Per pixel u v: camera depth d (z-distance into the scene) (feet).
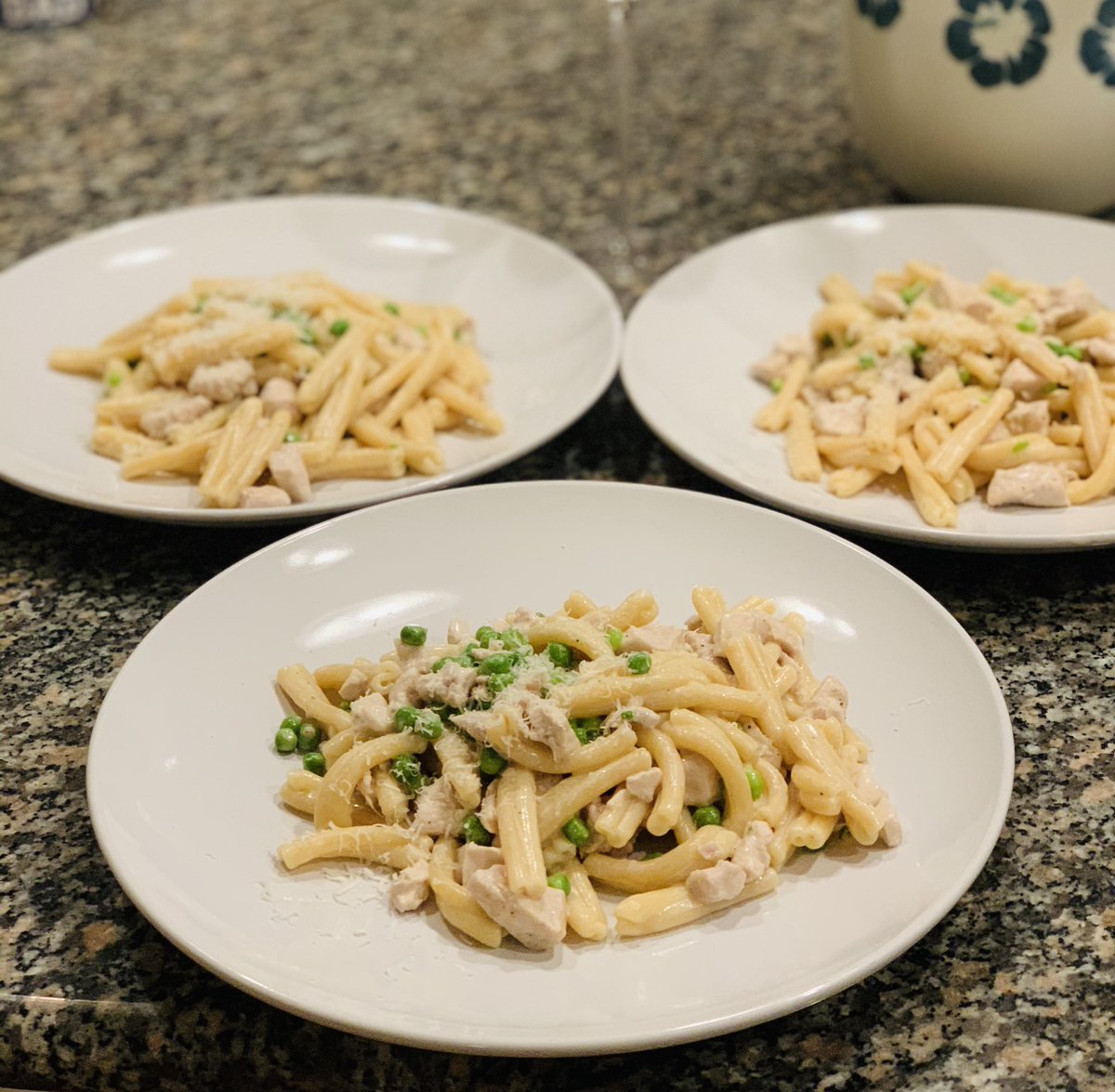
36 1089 1.28
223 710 1.44
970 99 2.28
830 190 2.68
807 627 1.52
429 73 3.24
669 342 2.07
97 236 2.32
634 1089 1.16
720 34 3.42
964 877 1.18
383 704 1.37
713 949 1.18
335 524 1.62
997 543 1.59
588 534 1.65
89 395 2.03
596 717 1.34
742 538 1.62
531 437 1.85
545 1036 1.05
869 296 2.23
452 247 2.37
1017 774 1.42
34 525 1.84
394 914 1.23
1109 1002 1.19
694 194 2.69
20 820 1.40
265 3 3.64
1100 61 2.18
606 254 2.48
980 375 1.92
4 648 1.63
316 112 3.07
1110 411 1.86
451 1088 1.18
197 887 1.22
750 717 1.38
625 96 2.42
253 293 2.07
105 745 1.32
